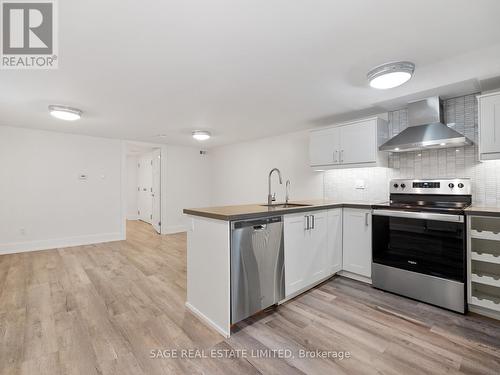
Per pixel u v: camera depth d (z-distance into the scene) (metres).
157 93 2.63
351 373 1.50
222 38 1.67
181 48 1.79
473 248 2.41
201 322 2.09
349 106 3.13
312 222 2.64
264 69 2.12
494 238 2.06
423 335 1.88
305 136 4.41
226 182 6.19
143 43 1.72
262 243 2.12
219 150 6.42
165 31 1.58
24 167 4.29
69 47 1.76
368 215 2.85
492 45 1.77
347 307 2.33
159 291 2.70
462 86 2.51
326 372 1.51
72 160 4.73
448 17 1.46
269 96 2.76
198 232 2.20
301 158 4.47
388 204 2.83
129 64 2.01
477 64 2.05
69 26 1.53
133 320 2.11
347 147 3.32
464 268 2.18
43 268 3.42
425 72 2.20
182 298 2.54
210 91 2.60
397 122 3.27
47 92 2.57
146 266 3.54
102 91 2.56
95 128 4.27
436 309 2.29
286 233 2.35
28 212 4.32
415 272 2.45
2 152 4.10
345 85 2.47
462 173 2.73
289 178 4.68
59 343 1.79
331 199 3.91
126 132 4.60
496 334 1.89
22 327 1.99
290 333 1.92
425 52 1.86
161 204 5.98
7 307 2.31
